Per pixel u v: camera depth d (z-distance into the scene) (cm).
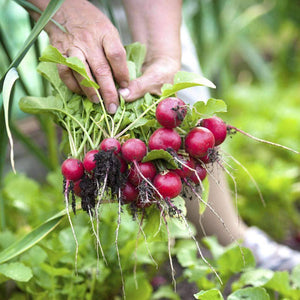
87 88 101
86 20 105
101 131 99
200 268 124
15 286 136
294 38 375
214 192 153
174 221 103
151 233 103
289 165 232
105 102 102
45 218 148
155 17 126
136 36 127
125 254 133
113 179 89
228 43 296
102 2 133
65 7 107
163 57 120
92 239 137
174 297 137
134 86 104
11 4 203
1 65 155
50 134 169
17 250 100
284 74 357
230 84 324
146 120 100
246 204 200
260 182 197
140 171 90
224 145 226
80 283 132
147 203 95
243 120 262
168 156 89
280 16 335
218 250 133
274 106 288
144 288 127
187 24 255
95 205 97
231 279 149
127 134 97
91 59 102
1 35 132
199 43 268
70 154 100
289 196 199
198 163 100
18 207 160
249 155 244
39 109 107
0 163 129
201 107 93
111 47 101
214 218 158
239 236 163
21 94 222
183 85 92
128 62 112
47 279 124
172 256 165
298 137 243
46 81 144
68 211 95
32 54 206
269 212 201
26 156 227
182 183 100
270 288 119
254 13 329
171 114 90
